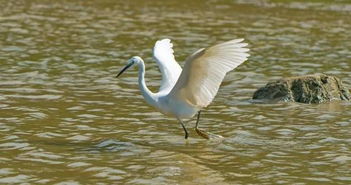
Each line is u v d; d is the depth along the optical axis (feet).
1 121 52.49
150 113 56.49
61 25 99.35
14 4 114.83
